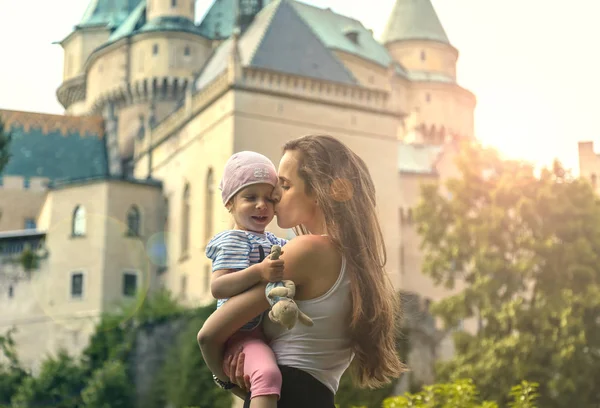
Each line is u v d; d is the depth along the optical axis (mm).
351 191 2824
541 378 26250
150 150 56938
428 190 32594
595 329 27828
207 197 47031
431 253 32094
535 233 29625
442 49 73938
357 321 2705
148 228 51969
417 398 7504
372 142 47062
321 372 2668
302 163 2883
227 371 2711
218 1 67188
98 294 45156
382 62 66250
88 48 72312
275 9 51469
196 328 38062
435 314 30219
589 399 26609
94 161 61688
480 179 32125
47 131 62562
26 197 59375
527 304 29453
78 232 48094
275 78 45594
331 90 46656
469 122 73312
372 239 2816
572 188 30656
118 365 38906
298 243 2699
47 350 41938
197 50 64000
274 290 2529
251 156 2846
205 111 48344
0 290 42906
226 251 2734
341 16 68125
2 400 40188
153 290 47750
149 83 62906
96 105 66625
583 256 28906
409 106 70688
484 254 29625
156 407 37156
